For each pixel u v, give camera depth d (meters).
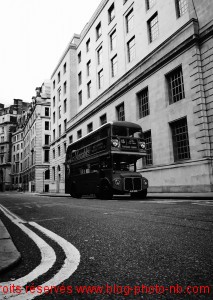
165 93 17.83
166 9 18.69
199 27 15.47
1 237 4.09
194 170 14.96
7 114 84.25
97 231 4.59
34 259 3.03
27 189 62.53
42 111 53.19
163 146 17.70
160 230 4.39
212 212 6.20
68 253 3.22
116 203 10.48
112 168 13.14
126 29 24.11
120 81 23.30
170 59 17.34
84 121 31.59
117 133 13.45
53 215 7.36
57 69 44.03
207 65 14.89
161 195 13.88
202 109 14.75
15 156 79.38
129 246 3.47
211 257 2.86
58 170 40.81
